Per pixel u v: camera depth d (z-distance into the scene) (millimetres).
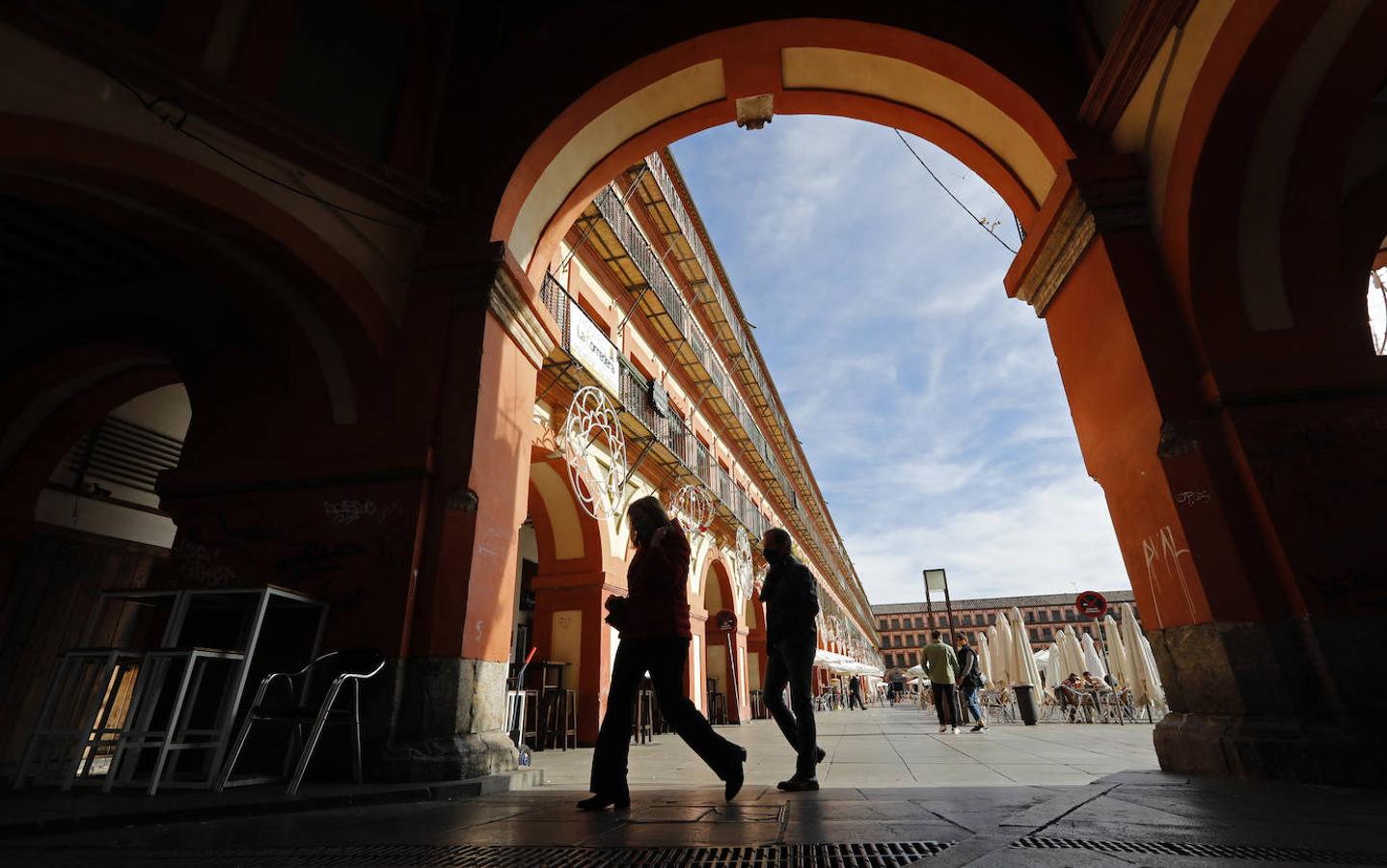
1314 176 4270
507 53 6340
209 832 2482
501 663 4922
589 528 10234
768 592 4098
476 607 4645
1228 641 3844
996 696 14188
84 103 3863
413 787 3721
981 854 1746
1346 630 3611
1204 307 4352
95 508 7383
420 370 5148
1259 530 3951
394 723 4176
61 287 6363
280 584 4688
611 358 10367
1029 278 5836
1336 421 4020
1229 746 3676
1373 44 3861
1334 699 3498
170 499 5121
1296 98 4066
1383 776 3232
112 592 4223
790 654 3777
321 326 5262
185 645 4785
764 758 6191
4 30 3600
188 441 5332
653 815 2676
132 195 4199
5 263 5988
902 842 1941
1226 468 4102
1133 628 10930
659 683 3088
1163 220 4664
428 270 5477
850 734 9742
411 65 6215
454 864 1810
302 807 3256
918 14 5742
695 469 14508
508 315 5609
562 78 6164
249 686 4555
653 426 11961
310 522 4805
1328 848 1784
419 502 4668
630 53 6055
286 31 5152
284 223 4688
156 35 4367
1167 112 4617
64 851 2100
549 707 8969
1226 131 4176
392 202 5523
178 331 5789
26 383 6418
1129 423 4652
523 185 5996
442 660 4355
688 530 13625
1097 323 5000
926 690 22062
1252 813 2408
